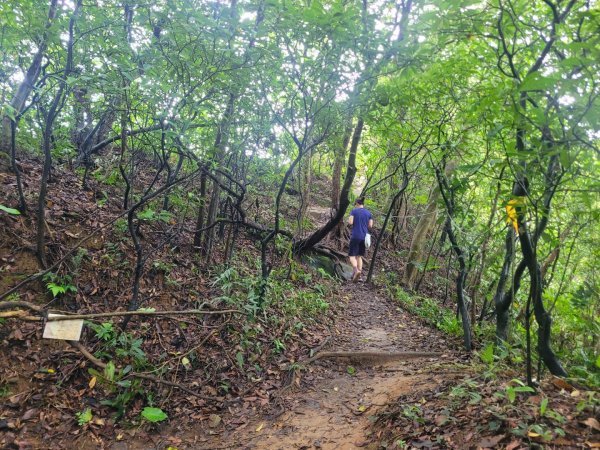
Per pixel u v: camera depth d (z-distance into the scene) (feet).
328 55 11.37
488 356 9.68
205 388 12.53
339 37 10.48
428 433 8.63
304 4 12.00
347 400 12.50
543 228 9.23
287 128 14.64
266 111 14.46
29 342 11.32
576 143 7.02
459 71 12.00
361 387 13.46
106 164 19.89
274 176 23.98
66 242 14.05
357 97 12.78
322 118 13.67
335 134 14.70
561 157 6.79
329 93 12.68
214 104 13.97
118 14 12.91
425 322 22.04
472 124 12.91
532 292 9.18
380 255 37.40
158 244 16.70
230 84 12.57
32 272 12.61
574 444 6.68
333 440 10.07
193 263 17.48
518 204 8.05
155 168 22.86
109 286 13.96
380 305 24.89
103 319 12.78
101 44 11.85
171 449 10.22
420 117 15.35
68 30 11.50
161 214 13.60
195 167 18.21
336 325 19.77
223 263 18.40
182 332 13.96
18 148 17.61
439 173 15.14
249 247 23.68
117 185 19.10
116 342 12.26
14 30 11.57
